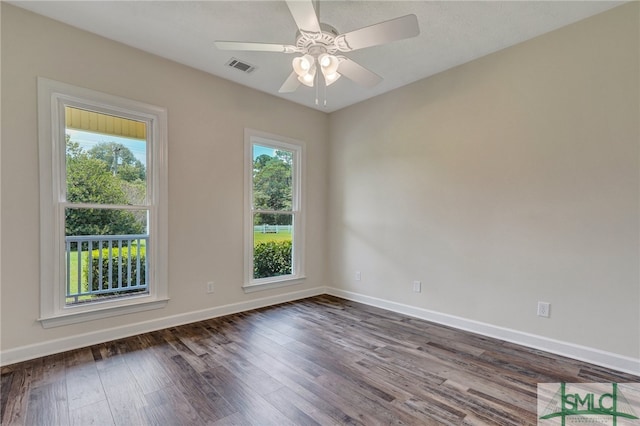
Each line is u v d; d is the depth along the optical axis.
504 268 2.81
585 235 2.40
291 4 1.60
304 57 2.02
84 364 2.27
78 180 2.59
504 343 2.72
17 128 2.28
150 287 2.94
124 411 1.75
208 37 2.66
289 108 4.05
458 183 3.12
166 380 2.07
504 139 2.81
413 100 3.51
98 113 2.68
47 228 2.39
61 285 2.48
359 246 4.09
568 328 2.47
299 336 2.86
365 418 1.70
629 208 2.22
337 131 4.39
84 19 2.42
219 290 3.40
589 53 2.37
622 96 2.24
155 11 2.32
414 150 3.50
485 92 2.93
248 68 3.21
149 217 2.95
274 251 3.99
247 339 2.77
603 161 2.32
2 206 2.23
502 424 1.66
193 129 3.19
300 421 1.67
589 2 2.21
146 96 2.88
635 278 2.20
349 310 3.68
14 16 2.27
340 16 2.35
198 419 1.68
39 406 1.78
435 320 3.29
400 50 2.84
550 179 2.56
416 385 2.03
